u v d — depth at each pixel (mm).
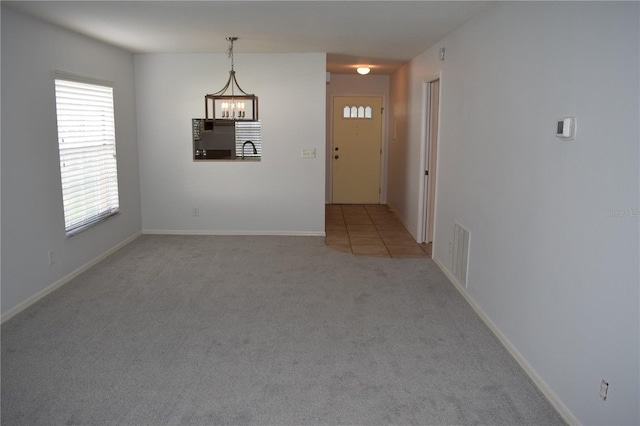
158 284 4531
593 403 2215
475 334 3492
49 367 2984
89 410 2547
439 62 5117
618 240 2033
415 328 3596
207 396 2695
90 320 3695
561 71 2523
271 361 3096
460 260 4344
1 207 3611
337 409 2582
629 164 1959
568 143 2447
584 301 2293
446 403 2635
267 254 5602
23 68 3855
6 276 3680
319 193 6457
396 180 8031
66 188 4574
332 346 3307
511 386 2799
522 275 3006
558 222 2549
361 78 8766
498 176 3410
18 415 2494
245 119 5852
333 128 8922
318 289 4438
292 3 3500
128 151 6023
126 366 3012
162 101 6242
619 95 2027
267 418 2502
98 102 5207
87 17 3959
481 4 3473
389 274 4883
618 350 2033
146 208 6500
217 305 4031
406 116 7086
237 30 4539
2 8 3586
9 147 3699
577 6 2369
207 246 5922
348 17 3963
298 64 6164
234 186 6445
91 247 5074
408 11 3729
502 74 3342
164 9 3686
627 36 1978
